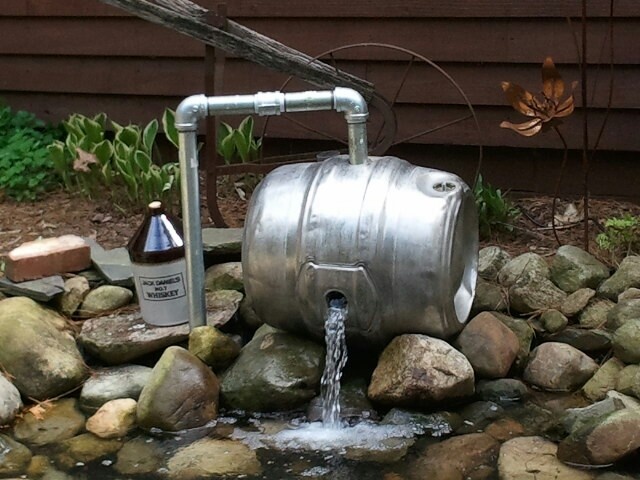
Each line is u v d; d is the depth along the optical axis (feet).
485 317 9.48
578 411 8.64
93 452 8.55
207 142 11.19
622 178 12.25
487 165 12.71
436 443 8.55
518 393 9.17
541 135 12.28
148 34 13.56
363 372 9.42
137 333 9.68
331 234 8.89
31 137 13.83
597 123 12.10
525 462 8.23
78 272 10.57
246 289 9.36
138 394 9.27
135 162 12.20
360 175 9.07
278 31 12.95
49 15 13.92
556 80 10.48
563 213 11.91
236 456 8.45
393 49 12.40
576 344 9.60
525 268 10.15
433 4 12.27
